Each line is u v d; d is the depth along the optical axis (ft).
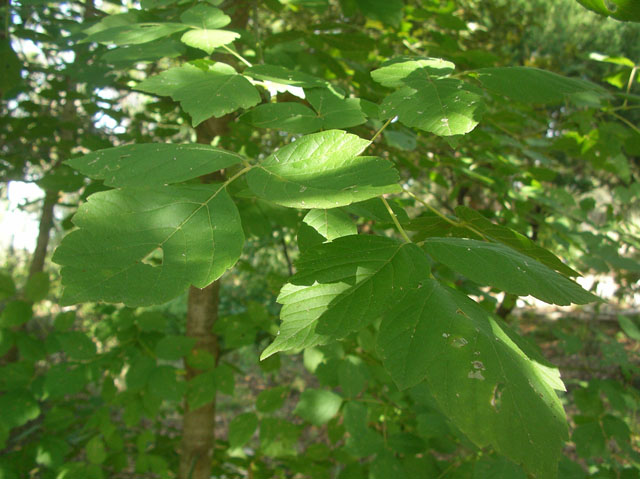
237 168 1.26
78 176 2.04
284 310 0.73
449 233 1.07
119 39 1.15
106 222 0.70
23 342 1.98
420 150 2.57
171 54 1.24
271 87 1.09
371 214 1.05
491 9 4.09
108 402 2.07
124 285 0.65
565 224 2.36
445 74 1.02
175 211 0.73
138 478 2.77
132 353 2.10
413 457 1.81
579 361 4.50
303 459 2.24
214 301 2.56
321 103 1.11
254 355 6.77
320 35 1.91
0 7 1.85
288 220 1.93
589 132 2.08
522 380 0.65
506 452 0.60
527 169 2.31
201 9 1.26
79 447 2.55
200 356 2.15
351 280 0.75
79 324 3.98
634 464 1.96
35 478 2.43
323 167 0.77
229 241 0.71
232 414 6.15
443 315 0.70
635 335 2.17
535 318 7.22
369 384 2.19
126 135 2.32
